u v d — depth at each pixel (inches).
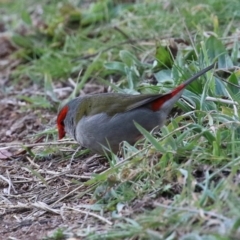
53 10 670.5
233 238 264.5
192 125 356.2
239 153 325.7
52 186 379.6
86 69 534.0
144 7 576.1
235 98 372.8
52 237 312.2
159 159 343.6
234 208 275.3
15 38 614.5
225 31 490.0
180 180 316.5
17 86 563.5
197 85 406.6
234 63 444.5
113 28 563.2
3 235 328.8
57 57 571.5
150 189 329.1
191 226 281.9
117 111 364.5
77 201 351.6
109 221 315.9
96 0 665.0
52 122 477.7
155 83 459.8
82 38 587.2
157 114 362.6
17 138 469.1
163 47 459.5
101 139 370.3
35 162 418.0
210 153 334.3
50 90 512.1
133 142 371.6
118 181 339.0
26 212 353.1
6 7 756.6
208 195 296.8
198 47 457.4
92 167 392.5
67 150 419.2
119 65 486.0
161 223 288.7
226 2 529.7
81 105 381.7
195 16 523.2
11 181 394.6
